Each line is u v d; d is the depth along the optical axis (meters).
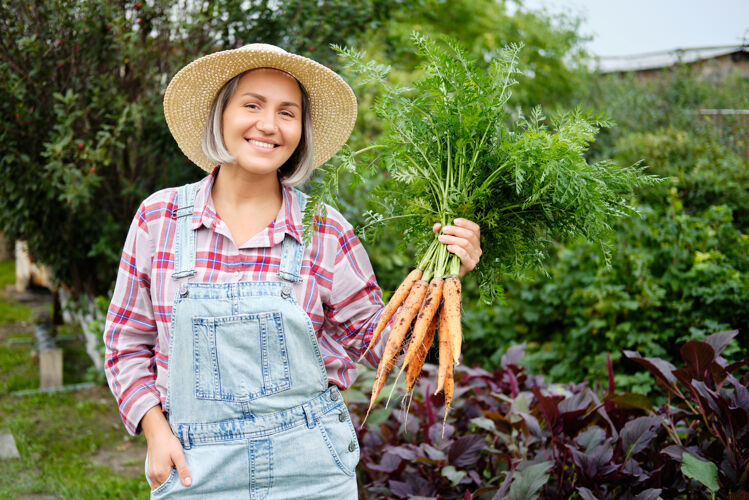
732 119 7.42
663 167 6.25
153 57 4.53
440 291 1.60
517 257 1.74
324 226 1.66
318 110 1.79
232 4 4.42
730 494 1.81
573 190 1.60
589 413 2.21
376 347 1.68
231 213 1.64
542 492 2.08
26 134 4.49
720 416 1.96
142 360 1.62
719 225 4.36
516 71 1.80
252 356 1.51
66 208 4.92
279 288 1.55
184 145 1.80
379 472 2.54
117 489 3.44
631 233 4.14
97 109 4.57
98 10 4.25
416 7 5.61
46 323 6.43
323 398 1.59
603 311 3.92
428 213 1.74
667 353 3.88
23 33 4.39
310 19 4.56
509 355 2.89
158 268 1.57
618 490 2.03
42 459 3.86
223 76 1.61
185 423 1.51
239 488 1.50
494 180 1.68
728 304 3.70
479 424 2.35
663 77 8.69
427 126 1.78
